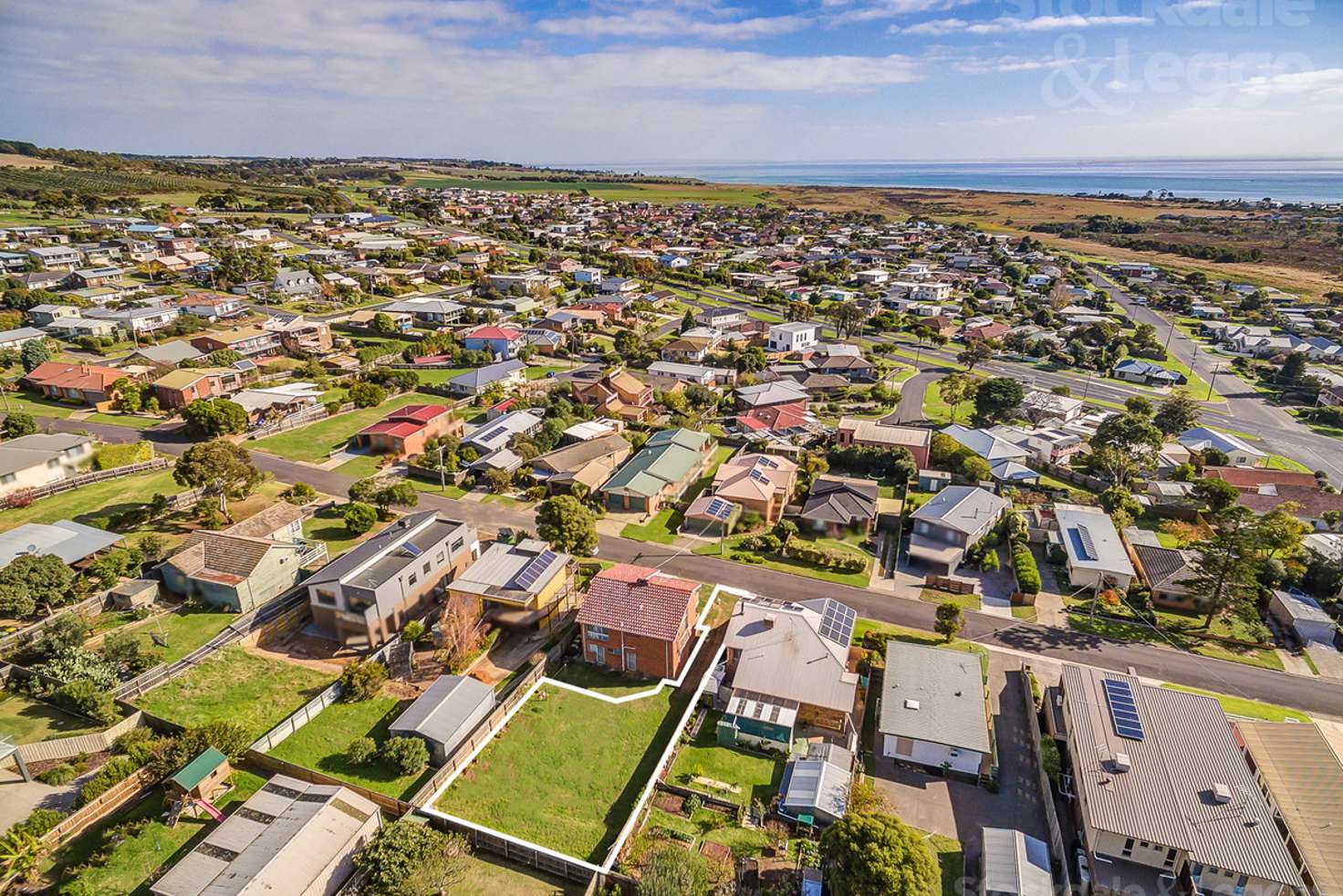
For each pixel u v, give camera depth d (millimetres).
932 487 70688
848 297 166750
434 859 29422
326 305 136250
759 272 193125
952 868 31547
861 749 38531
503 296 151500
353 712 40000
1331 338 133250
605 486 66500
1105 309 161250
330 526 59875
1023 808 34844
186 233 180000
